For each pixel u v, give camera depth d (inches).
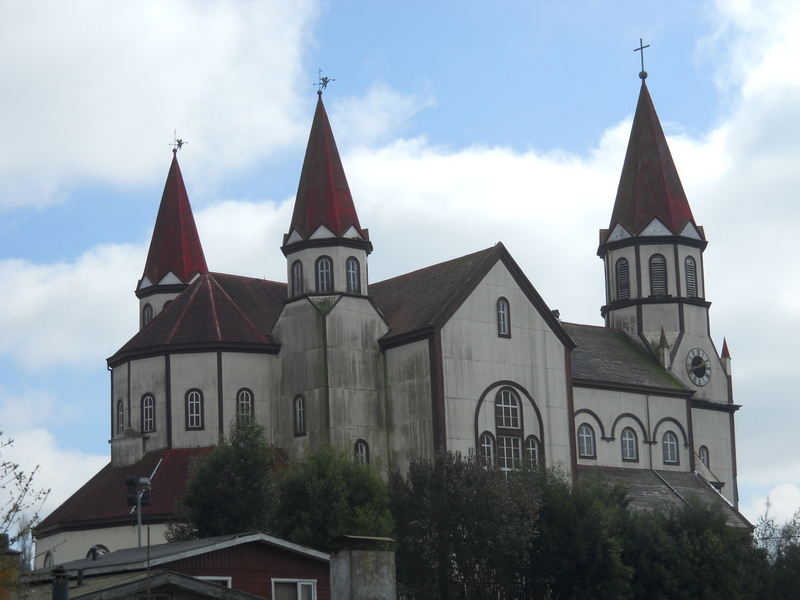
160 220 3727.9
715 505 2923.2
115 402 3198.8
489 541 2522.1
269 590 1915.6
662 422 3673.7
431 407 3006.9
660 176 3919.8
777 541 3014.3
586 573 2598.4
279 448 3115.2
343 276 3127.5
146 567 1780.3
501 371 3117.6
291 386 3117.6
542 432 3157.0
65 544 2940.5
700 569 2731.3
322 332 3061.0
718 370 3890.3
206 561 1865.2
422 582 2517.2
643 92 4028.1
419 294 3198.8
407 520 2583.7
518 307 3181.6
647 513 2876.5
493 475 2628.0
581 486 2738.7
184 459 3014.3
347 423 3051.2
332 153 3213.6
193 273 3681.1
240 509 2524.6
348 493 2549.2
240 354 3122.5
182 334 3120.1
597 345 3725.4
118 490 2962.6
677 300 3843.5
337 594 1627.7
